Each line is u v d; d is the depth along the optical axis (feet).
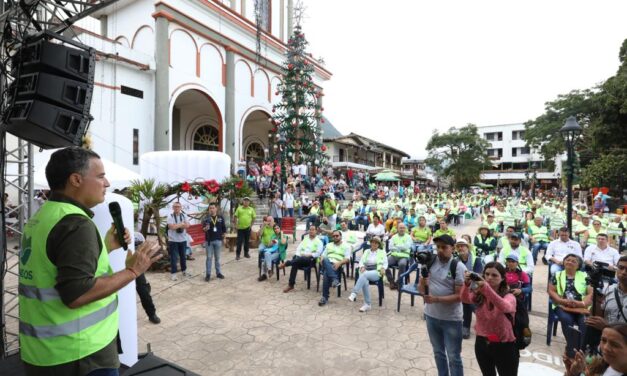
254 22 64.59
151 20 52.29
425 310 12.12
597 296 11.38
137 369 10.66
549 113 106.42
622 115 66.59
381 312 19.76
